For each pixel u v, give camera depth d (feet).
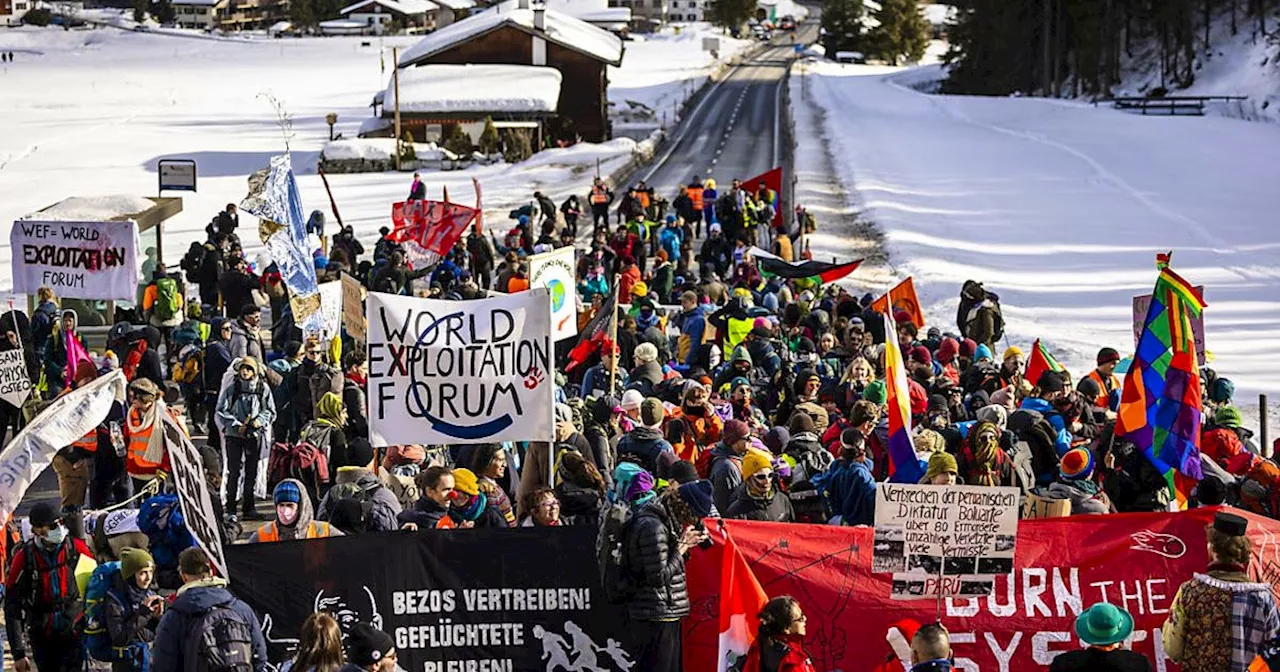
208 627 26.68
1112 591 31.35
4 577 35.55
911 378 53.78
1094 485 36.50
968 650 31.04
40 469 31.78
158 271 77.25
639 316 75.51
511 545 30.76
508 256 90.38
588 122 259.39
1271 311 105.29
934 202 164.04
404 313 34.17
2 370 47.96
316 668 24.80
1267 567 31.60
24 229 69.92
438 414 34.53
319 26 623.77
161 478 42.83
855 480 36.24
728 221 123.65
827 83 371.97
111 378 32.96
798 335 68.23
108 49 511.81
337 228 152.25
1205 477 38.86
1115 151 201.46
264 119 282.15
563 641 30.83
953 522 27.71
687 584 30.94
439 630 30.66
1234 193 161.68
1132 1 323.16
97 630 32.14
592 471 35.96
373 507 34.06
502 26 260.21
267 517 50.03
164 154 224.33
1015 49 359.46
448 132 235.61
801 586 30.89
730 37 622.95
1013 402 49.78
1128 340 96.73
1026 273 122.83
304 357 52.80
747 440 38.45
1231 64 302.45
